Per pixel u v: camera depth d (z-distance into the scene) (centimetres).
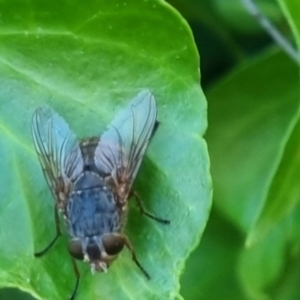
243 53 10
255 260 9
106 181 7
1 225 7
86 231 7
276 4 9
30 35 7
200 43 10
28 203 7
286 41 9
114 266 7
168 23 6
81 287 7
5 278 6
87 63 7
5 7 6
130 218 7
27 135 7
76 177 7
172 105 6
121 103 7
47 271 7
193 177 6
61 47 7
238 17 9
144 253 7
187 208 6
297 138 6
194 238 6
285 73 9
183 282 9
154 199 7
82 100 7
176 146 6
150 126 6
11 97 7
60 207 7
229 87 9
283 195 7
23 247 7
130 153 7
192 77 6
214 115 9
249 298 9
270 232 9
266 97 9
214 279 9
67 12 6
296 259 9
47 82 7
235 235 9
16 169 7
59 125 7
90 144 7
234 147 9
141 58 7
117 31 6
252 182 9
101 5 6
